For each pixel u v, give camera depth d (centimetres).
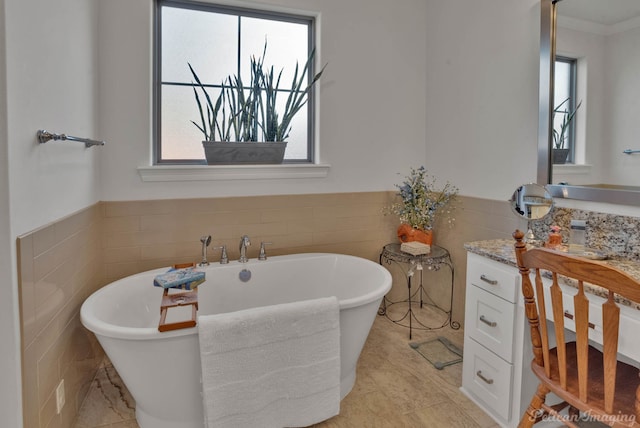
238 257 256
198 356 156
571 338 170
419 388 200
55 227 149
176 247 242
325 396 171
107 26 220
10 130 115
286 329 161
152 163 239
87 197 196
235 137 253
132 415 180
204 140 251
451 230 274
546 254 117
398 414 180
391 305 305
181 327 150
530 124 211
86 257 194
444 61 277
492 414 178
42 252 136
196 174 241
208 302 230
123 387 201
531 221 204
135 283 210
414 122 297
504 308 167
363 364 223
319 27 265
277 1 251
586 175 176
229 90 250
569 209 185
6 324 116
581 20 177
